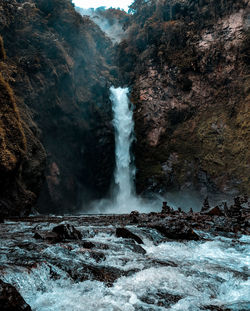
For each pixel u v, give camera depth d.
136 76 53.50
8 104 24.23
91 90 46.38
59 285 3.14
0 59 30.48
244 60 45.00
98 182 44.38
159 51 51.47
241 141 42.00
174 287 3.35
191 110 47.53
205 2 50.66
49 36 40.22
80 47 46.47
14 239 6.14
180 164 45.50
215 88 46.75
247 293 3.38
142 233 7.12
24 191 25.50
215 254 6.00
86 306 2.62
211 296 3.21
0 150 21.25
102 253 4.65
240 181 40.03
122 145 47.81
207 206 19.42
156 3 58.06
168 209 17.94
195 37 49.12
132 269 4.04
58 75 39.03
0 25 34.94
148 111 49.38
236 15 46.91
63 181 39.31
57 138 39.28
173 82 49.12
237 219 12.10
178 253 5.79
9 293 2.32
